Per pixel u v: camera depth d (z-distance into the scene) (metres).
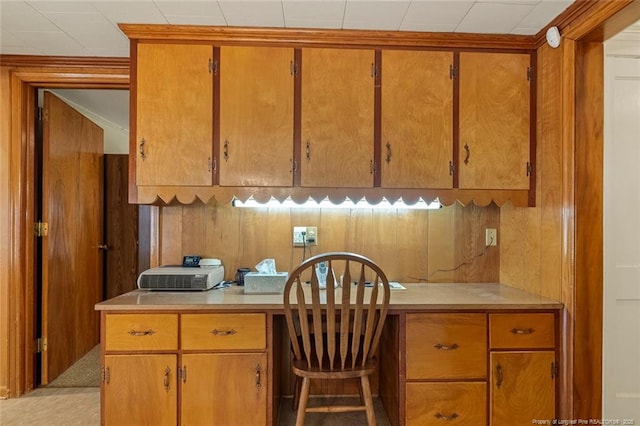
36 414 2.14
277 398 2.02
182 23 1.88
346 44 2.00
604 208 1.83
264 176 1.97
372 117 2.00
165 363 1.71
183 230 2.30
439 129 2.01
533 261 2.02
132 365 1.71
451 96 2.02
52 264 2.60
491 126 2.03
